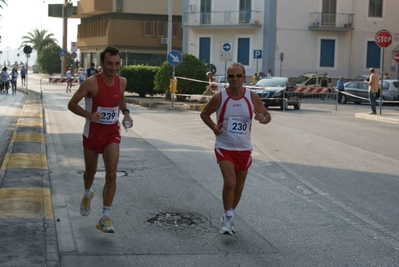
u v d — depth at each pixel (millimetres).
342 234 7645
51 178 10914
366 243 7273
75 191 9906
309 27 51188
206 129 19500
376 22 52781
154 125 20562
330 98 40406
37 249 6355
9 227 7074
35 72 110625
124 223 7992
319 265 6434
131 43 66250
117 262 6422
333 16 51406
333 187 10578
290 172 11938
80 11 70438
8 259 6023
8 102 32969
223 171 7262
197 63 34750
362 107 34938
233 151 7289
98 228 7266
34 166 11375
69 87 47188
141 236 7398
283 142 16469
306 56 51625
